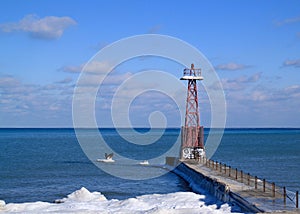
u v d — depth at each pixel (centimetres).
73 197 4081
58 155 10569
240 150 12475
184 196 4012
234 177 4547
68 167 7662
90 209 3447
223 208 3384
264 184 3619
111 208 3516
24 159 9469
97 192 4575
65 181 5916
